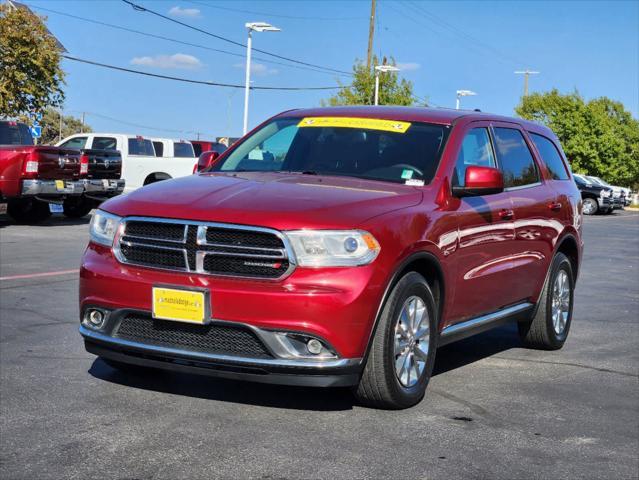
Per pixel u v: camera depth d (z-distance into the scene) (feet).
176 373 17.89
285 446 13.46
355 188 16.34
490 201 18.99
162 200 15.26
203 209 14.69
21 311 24.59
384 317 14.89
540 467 13.17
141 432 13.93
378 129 18.86
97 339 15.30
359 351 14.46
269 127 20.42
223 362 14.29
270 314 14.03
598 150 194.39
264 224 14.24
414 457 13.25
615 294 35.35
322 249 14.17
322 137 19.08
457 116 19.53
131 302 14.83
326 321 14.02
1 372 17.60
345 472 12.41
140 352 14.84
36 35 81.56
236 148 20.08
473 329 18.80
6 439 13.43
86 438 13.56
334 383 14.34
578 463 13.46
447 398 17.01
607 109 218.38
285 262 14.15
